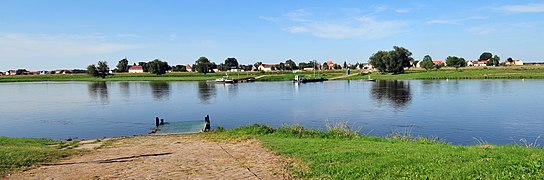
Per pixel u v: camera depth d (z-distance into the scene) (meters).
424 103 46.22
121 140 22.34
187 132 26.72
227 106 49.38
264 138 19.14
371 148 14.12
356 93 64.88
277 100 55.88
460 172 9.38
